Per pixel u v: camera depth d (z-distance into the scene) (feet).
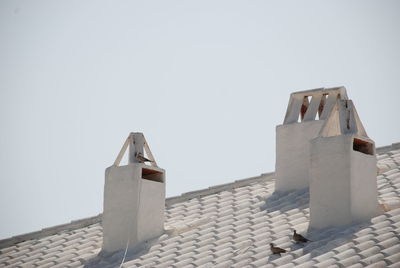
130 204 76.59
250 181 87.86
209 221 78.84
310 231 67.31
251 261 64.95
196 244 72.90
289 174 80.33
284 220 72.69
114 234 77.00
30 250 85.61
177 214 84.53
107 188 78.43
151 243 75.61
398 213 66.80
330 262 59.77
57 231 89.15
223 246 70.54
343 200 66.13
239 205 80.48
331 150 67.46
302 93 82.53
